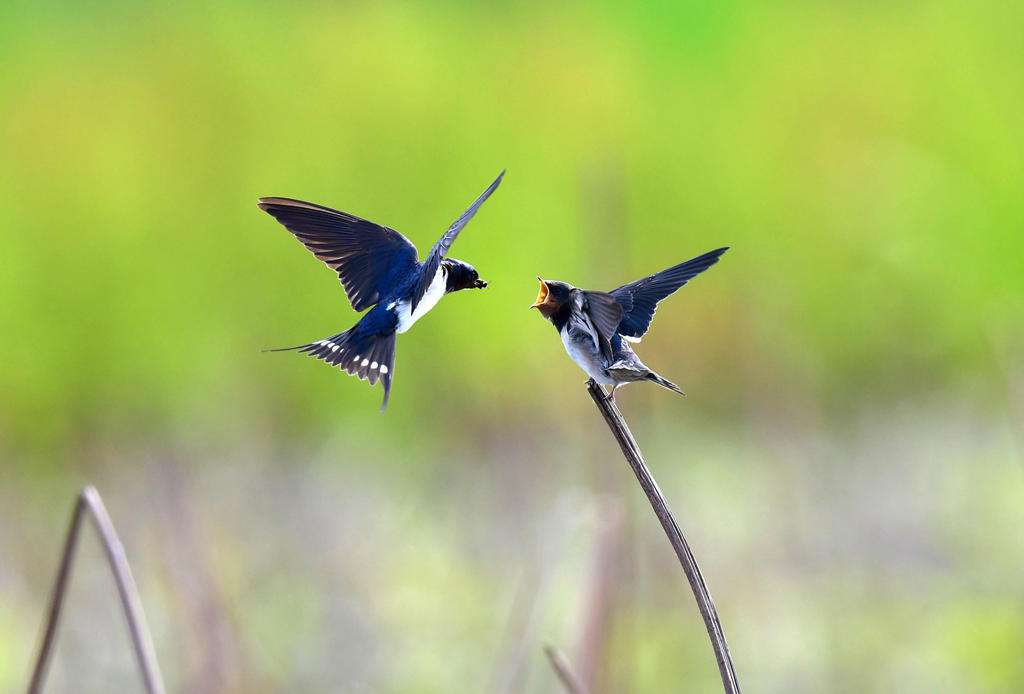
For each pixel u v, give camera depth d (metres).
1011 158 17.72
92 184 17.47
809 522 12.85
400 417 15.93
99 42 18.75
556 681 9.18
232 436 16.23
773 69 18.70
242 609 11.20
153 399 16.61
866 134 18.34
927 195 17.75
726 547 12.43
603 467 9.41
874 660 10.63
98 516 6.12
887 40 19.11
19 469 15.93
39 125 17.83
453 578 12.70
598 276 9.49
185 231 17.28
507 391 15.26
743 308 16.09
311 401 16.44
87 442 15.73
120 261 17.08
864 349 17.02
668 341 16.25
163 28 18.94
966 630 11.04
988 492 13.75
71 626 11.98
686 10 19.12
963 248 17.44
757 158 18.00
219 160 17.64
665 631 10.84
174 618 9.87
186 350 16.89
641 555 10.70
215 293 17.02
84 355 16.66
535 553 9.16
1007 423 15.54
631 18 19.34
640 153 17.80
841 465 14.20
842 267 17.45
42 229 17.09
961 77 18.44
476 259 16.64
